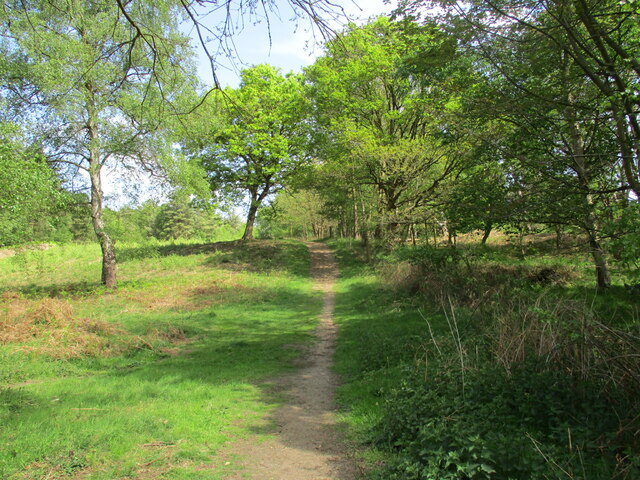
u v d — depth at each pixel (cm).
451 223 1198
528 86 907
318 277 2611
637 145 716
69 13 496
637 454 347
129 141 1762
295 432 563
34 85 1471
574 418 428
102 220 2025
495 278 1224
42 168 1585
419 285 1418
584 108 798
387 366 796
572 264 1393
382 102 2262
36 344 1026
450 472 353
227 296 1858
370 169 2238
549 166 936
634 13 650
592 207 823
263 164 3247
